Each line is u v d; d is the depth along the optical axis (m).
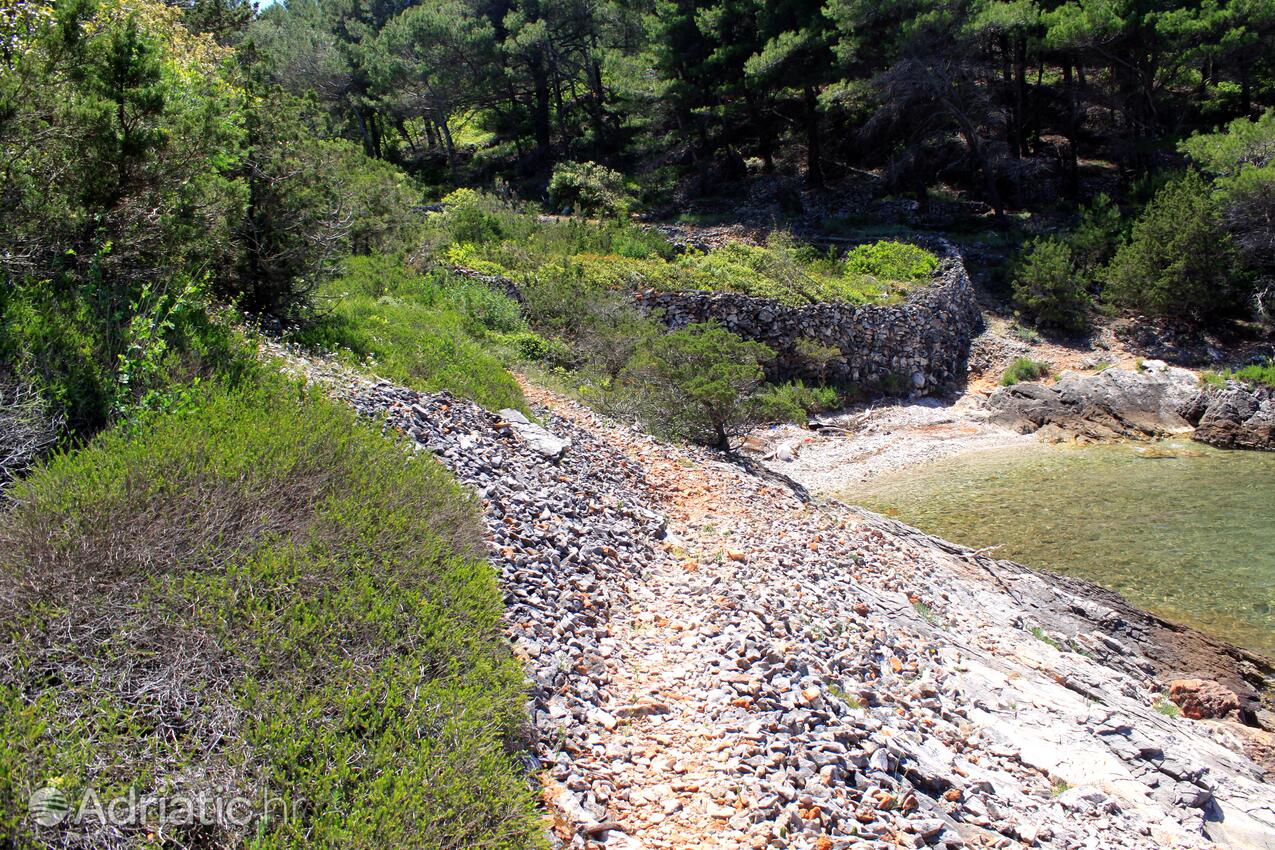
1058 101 36.28
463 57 41.88
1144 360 24.78
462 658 4.52
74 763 3.03
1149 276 26.06
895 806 4.98
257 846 3.00
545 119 45.09
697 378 14.40
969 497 17.05
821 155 38.72
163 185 7.26
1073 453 20.33
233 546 4.43
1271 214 24.22
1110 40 29.12
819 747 5.23
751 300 22.86
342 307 12.67
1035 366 24.83
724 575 8.18
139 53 7.01
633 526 9.09
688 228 32.78
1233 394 21.50
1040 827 5.57
